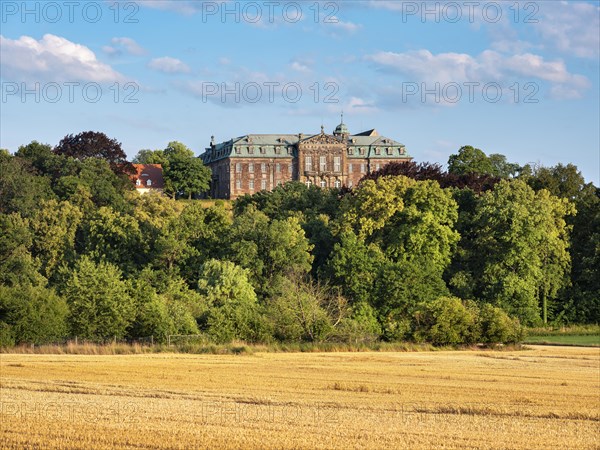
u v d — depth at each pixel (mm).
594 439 77438
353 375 135875
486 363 163375
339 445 71500
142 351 182875
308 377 131000
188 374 132375
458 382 127000
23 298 195375
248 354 180750
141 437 73438
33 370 136000
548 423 86375
